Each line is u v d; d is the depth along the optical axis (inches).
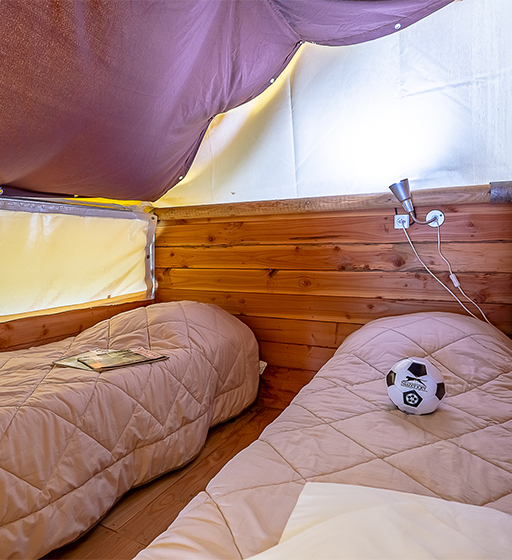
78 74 45.4
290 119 83.4
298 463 35.7
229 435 79.8
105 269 96.3
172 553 25.5
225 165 93.5
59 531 46.6
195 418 70.1
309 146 84.3
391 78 74.0
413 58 71.9
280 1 55.6
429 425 43.9
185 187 100.3
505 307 73.7
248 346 90.2
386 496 28.2
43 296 82.2
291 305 93.4
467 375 55.1
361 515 24.5
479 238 75.0
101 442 54.0
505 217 73.0
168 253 109.3
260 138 87.6
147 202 103.0
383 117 76.8
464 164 73.9
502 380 53.3
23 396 51.0
